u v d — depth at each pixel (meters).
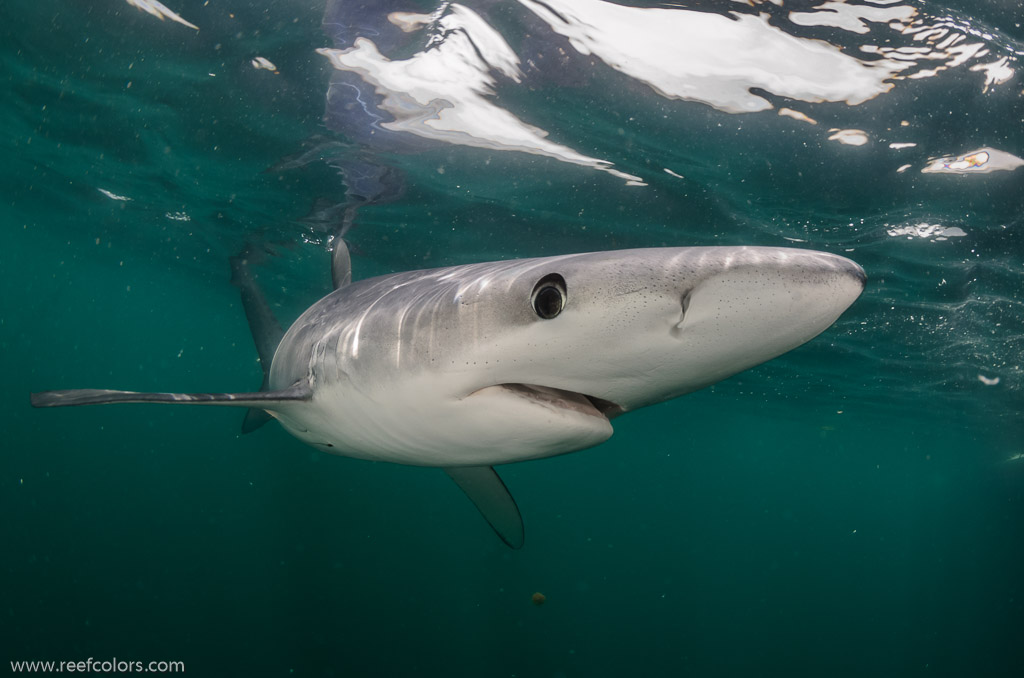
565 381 1.97
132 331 40.56
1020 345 12.42
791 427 29.36
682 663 33.94
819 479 61.09
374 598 39.03
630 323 1.71
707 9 5.53
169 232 15.31
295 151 9.40
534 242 11.29
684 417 29.34
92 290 30.05
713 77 6.33
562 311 1.74
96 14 7.21
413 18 6.31
